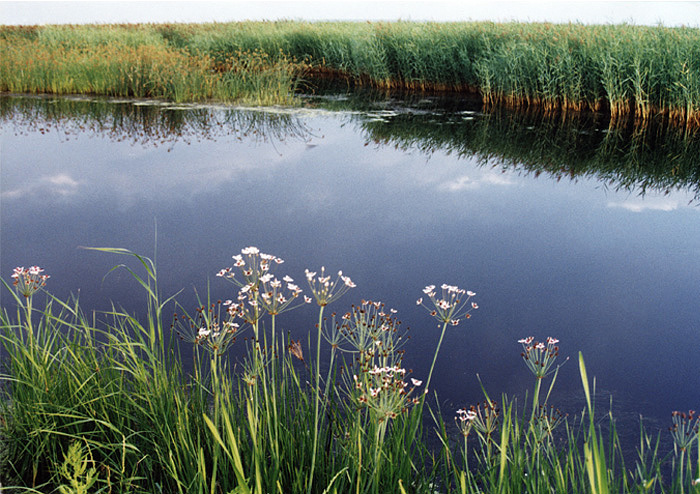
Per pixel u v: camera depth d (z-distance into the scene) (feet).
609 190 22.06
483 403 9.15
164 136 30.71
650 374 10.10
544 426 7.23
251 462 6.50
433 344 10.93
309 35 60.23
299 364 9.70
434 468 7.03
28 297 8.00
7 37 70.44
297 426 7.42
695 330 11.50
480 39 46.39
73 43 60.29
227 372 9.32
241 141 29.84
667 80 34.17
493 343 11.04
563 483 6.24
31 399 7.86
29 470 7.55
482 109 39.37
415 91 48.70
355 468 6.54
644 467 6.62
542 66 38.47
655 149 28.12
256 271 7.13
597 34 38.96
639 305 12.61
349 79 56.03
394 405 6.13
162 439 7.40
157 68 42.80
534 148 28.73
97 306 11.84
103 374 8.21
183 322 11.14
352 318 7.98
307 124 34.19
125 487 7.00
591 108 38.27
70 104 39.19
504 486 5.76
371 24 57.93
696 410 9.00
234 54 56.29
